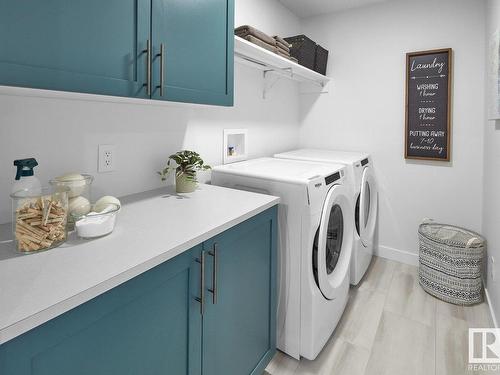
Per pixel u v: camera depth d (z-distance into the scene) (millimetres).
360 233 2344
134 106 1551
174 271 941
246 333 1359
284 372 1591
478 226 2490
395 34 2686
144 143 1620
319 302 1592
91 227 969
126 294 794
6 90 919
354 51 2889
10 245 920
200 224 1118
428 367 1606
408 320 1993
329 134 3090
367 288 2381
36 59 822
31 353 603
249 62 2176
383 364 1632
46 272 755
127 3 1041
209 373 1145
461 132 2492
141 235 1009
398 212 2826
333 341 1809
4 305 612
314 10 2910
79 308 684
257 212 1338
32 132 1164
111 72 1008
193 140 1924
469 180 2494
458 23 2430
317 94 3121
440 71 2494
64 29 877
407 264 2803
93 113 1367
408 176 2746
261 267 1431
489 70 2051
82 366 706
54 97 1182
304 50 2514
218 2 1446
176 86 1245
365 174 2402
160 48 1157
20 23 787
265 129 2658
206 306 1095
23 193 935
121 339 796
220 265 1153
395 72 2715
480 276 2164
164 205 1376
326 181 1686
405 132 2689
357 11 2848
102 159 1420
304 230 1518
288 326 1634
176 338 984
